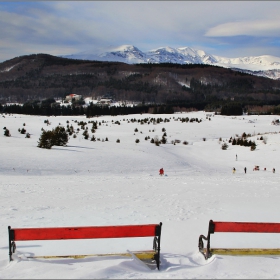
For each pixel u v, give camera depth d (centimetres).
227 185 1934
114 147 5006
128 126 9556
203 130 9206
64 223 870
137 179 2322
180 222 902
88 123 10181
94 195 1423
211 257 584
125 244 680
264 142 6088
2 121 8894
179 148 6066
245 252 608
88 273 462
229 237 754
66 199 1294
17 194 1397
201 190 1667
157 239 609
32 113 14525
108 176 2817
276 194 1598
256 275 493
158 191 1602
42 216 958
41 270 484
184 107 18750
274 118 12338
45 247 652
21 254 589
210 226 594
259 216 1024
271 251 616
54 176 2628
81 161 3541
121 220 915
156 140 6500
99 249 644
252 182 2217
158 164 3881
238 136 8119
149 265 546
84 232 561
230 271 515
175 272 503
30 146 4272
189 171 3659
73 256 561
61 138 4628
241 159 4953
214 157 5231
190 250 649
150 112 16162
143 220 922
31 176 2516
